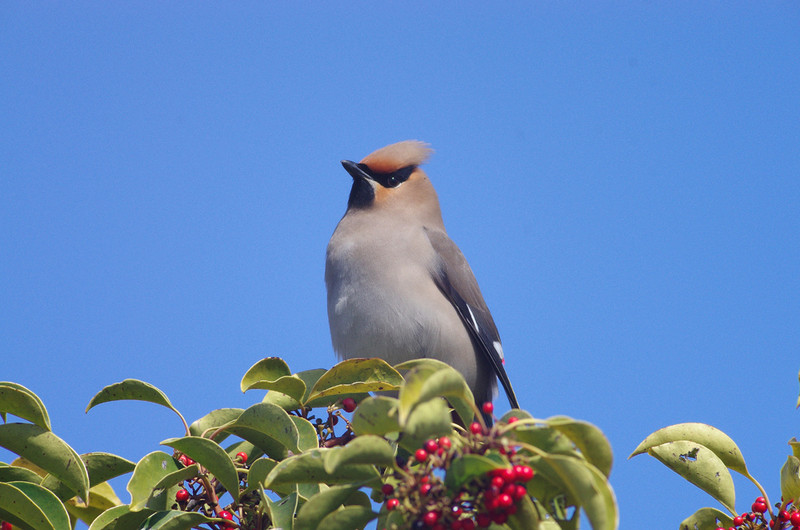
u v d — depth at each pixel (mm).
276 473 5000
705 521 6496
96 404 6500
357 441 4488
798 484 6219
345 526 5035
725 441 6566
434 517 4508
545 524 4840
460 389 4465
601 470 4359
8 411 5930
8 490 5570
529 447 4320
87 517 7129
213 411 6543
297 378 6723
